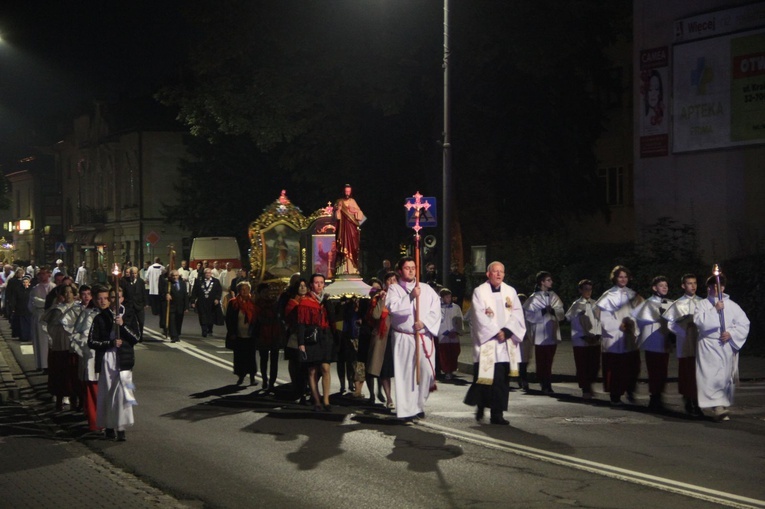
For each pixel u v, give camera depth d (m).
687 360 14.80
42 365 21.72
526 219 41.41
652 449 11.88
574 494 9.52
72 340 13.45
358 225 25.94
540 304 17.52
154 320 39.78
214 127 41.19
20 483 10.07
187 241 60.47
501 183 40.81
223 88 38.22
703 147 29.72
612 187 41.69
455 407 15.73
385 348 15.56
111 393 12.80
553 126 39.59
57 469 10.86
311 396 16.14
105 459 11.58
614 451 11.76
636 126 31.81
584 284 16.95
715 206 29.39
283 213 31.62
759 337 24.47
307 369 15.95
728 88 28.94
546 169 39.97
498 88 38.56
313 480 10.26
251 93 37.78
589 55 39.69
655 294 15.52
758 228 28.19
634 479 10.16
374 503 9.23
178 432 13.43
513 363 14.05
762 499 9.27
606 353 16.17
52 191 99.56
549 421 14.20
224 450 12.05
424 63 35.91
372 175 41.47
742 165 28.62
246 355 18.69
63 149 92.69
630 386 16.12
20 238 103.88
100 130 79.00
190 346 27.48
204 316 30.91
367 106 39.34
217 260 47.47
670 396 17.16
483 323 13.98
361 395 16.91
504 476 10.37
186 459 11.48
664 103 30.91
